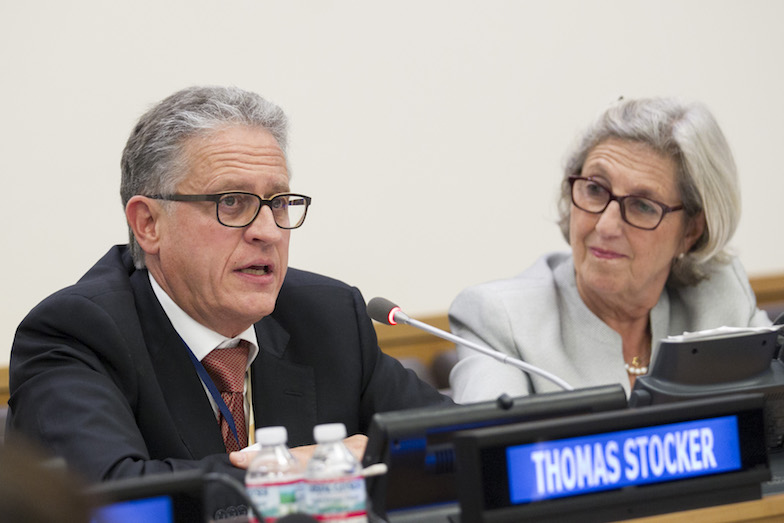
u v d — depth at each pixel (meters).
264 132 3.31
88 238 5.72
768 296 6.76
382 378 3.68
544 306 4.10
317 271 6.09
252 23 5.91
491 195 6.41
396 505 2.17
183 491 1.88
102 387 3.01
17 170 5.59
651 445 2.15
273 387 3.44
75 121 5.67
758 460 2.25
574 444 2.08
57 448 2.81
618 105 4.10
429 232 6.29
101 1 5.68
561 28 6.49
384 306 3.15
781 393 2.62
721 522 2.17
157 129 3.24
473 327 4.08
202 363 3.33
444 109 6.29
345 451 2.08
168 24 5.78
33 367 3.09
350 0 6.07
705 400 2.22
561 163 4.28
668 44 6.68
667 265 4.06
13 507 0.97
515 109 6.43
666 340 2.53
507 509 1.99
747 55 6.82
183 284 3.27
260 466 2.16
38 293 5.64
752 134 6.84
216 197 3.18
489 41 6.36
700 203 4.02
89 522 1.02
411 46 6.21
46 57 5.61
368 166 6.16
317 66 6.03
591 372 4.01
